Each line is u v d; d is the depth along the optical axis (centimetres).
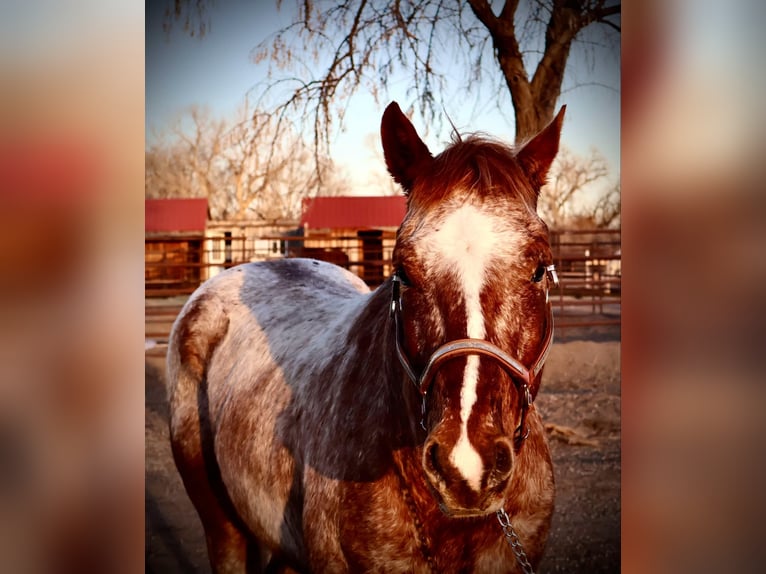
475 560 159
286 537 196
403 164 162
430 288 133
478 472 122
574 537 358
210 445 254
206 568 344
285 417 200
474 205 137
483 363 127
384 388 164
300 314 247
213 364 266
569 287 1041
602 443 473
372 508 159
